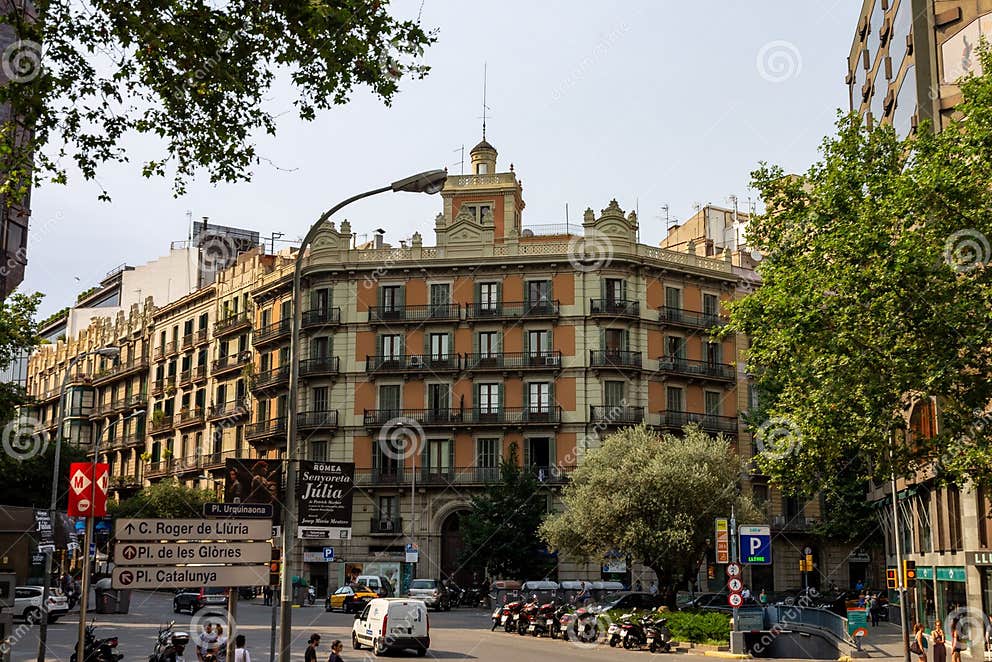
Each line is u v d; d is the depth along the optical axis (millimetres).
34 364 113438
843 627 32250
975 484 24906
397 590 57625
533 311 62188
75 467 16094
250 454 71312
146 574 15617
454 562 61625
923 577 40031
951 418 24312
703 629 34438
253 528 16719
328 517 20297
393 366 62938
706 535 44750
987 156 24109
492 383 62094
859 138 27219
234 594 16969
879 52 44719
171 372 85312
